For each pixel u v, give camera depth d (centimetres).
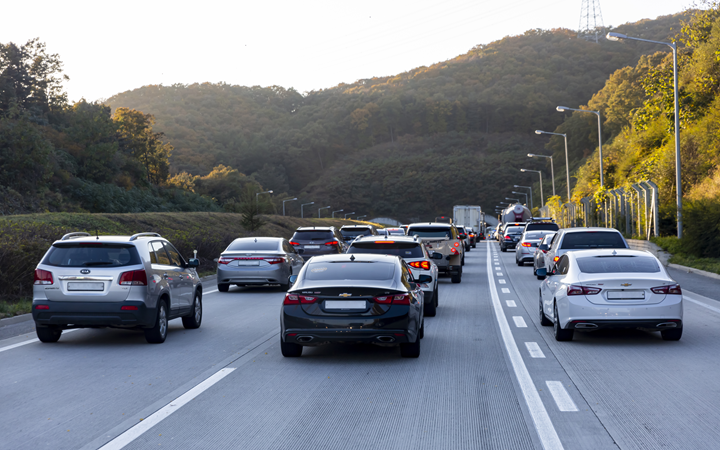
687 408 738
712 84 5528
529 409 743
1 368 995
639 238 4253
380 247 1652
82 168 10581
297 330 1023
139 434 654
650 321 1126
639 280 1138
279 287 2489
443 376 925
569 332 1198
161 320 1233
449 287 2348
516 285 2417
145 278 1182
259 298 2072
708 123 5228
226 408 756
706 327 1360
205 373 955
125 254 1185
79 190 9269
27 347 1191
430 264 1631
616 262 1223
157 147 14612
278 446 616
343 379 911
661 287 1137
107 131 11438
